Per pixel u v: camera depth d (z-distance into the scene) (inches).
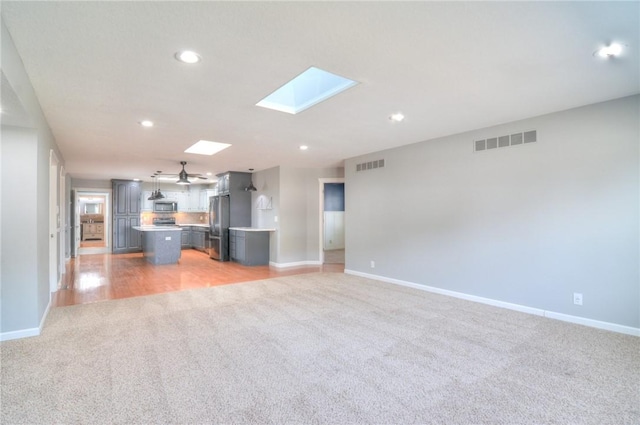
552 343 116.7
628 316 124.9
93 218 498.6
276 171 293.9
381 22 76.2
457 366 99.9
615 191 127.7
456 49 89.3
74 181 367.6
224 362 102.2
